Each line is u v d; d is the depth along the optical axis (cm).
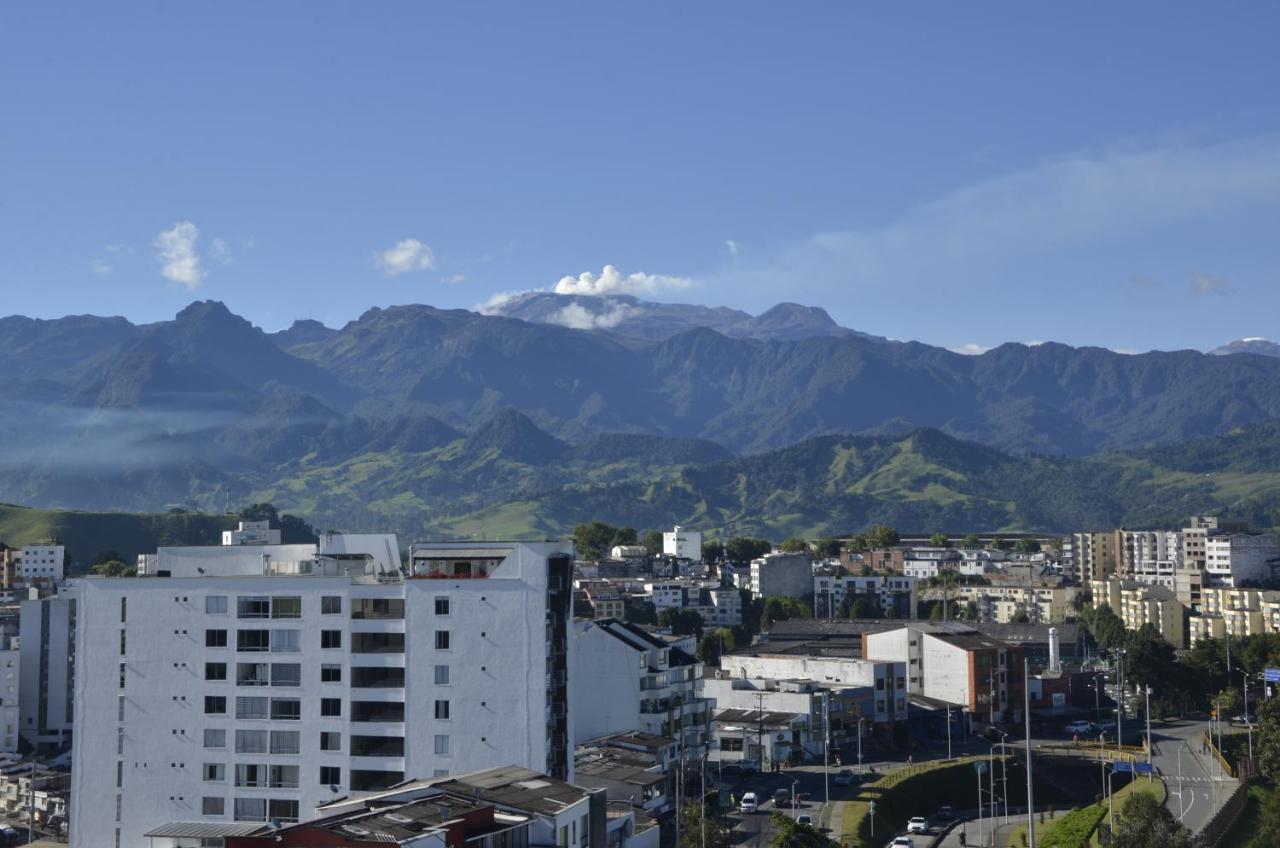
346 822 10344
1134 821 18438
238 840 10062
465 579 15962
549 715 16088
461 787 11750
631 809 18562
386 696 15900
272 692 16062
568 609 16550
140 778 16188
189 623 16262
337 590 16075
